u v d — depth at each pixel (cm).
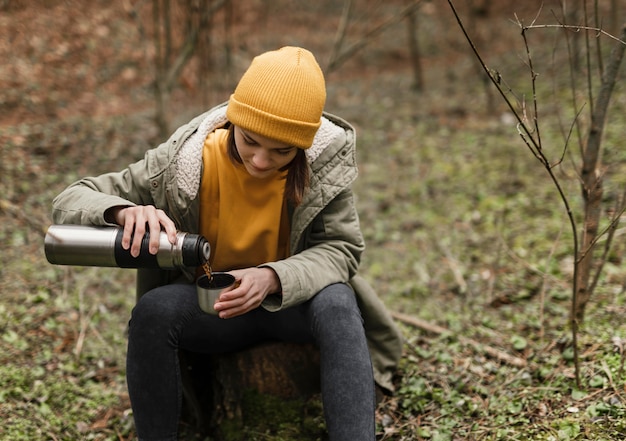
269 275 205
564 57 709
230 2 609
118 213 201
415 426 243
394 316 328
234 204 218
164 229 200
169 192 213
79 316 332
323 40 955
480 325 319
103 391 280
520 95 647
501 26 927
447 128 620
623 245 357
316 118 196
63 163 496
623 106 530
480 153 545
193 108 644
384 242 445
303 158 210
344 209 224
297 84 190
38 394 268
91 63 704
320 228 224
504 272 370
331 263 217
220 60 784
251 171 201
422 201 488
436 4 1042
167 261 196
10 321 314
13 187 449
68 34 729
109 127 570
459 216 454
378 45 949
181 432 251
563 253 369
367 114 688
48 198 444
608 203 398
